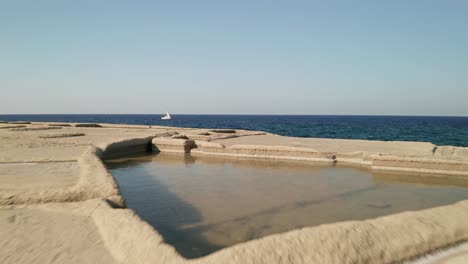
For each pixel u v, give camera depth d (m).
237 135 18.33
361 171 9.83
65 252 3.35
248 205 6.25
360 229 3.68
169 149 14.21
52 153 9.23
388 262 3.38
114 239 3.58
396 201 6.68
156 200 6.59
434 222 4.06
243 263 2.97
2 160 8.09
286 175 9.22
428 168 9.37
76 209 4.61
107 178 6.00
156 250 3.26
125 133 17.45
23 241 3.60
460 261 3.48
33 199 4.93
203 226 5.10
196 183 8.16
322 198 6.81
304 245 3.29
